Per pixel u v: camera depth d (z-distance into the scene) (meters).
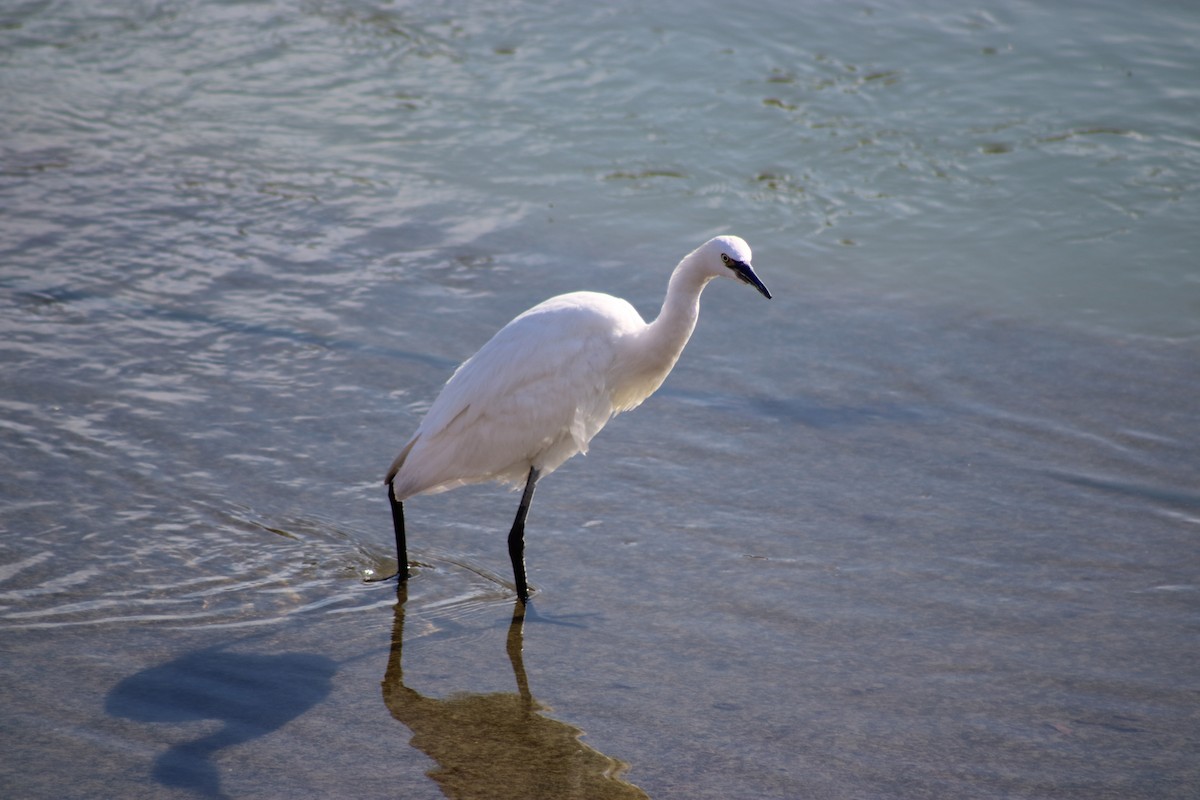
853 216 15.68
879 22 20.25
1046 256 14.74
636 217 15.73
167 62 19.86
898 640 8.55
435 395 11.88
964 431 11.48
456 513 10.30
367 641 8.51
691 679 8.11
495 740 7.46
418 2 21.67
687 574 9.36
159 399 11.58
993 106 17.89
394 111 18.36
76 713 7.53
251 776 7.06
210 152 17.17
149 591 8.89
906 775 7.18
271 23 21.16
